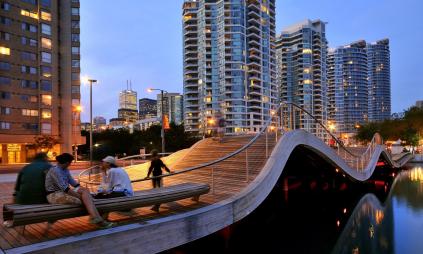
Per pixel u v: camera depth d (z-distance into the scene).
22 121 53.75
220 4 116.38
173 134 63.28
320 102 152.88
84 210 5.56
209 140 19.25
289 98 154.12
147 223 6.20
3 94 51.91
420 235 12.54
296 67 152.75
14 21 53.59
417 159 58.56
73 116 60.22
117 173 6.79
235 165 13.34
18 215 4.80
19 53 54.00
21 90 53.88
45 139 52.09
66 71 60.12
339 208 18.03
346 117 183.50
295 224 14.48
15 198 5.62
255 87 117.06
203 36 119.56
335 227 13.91
